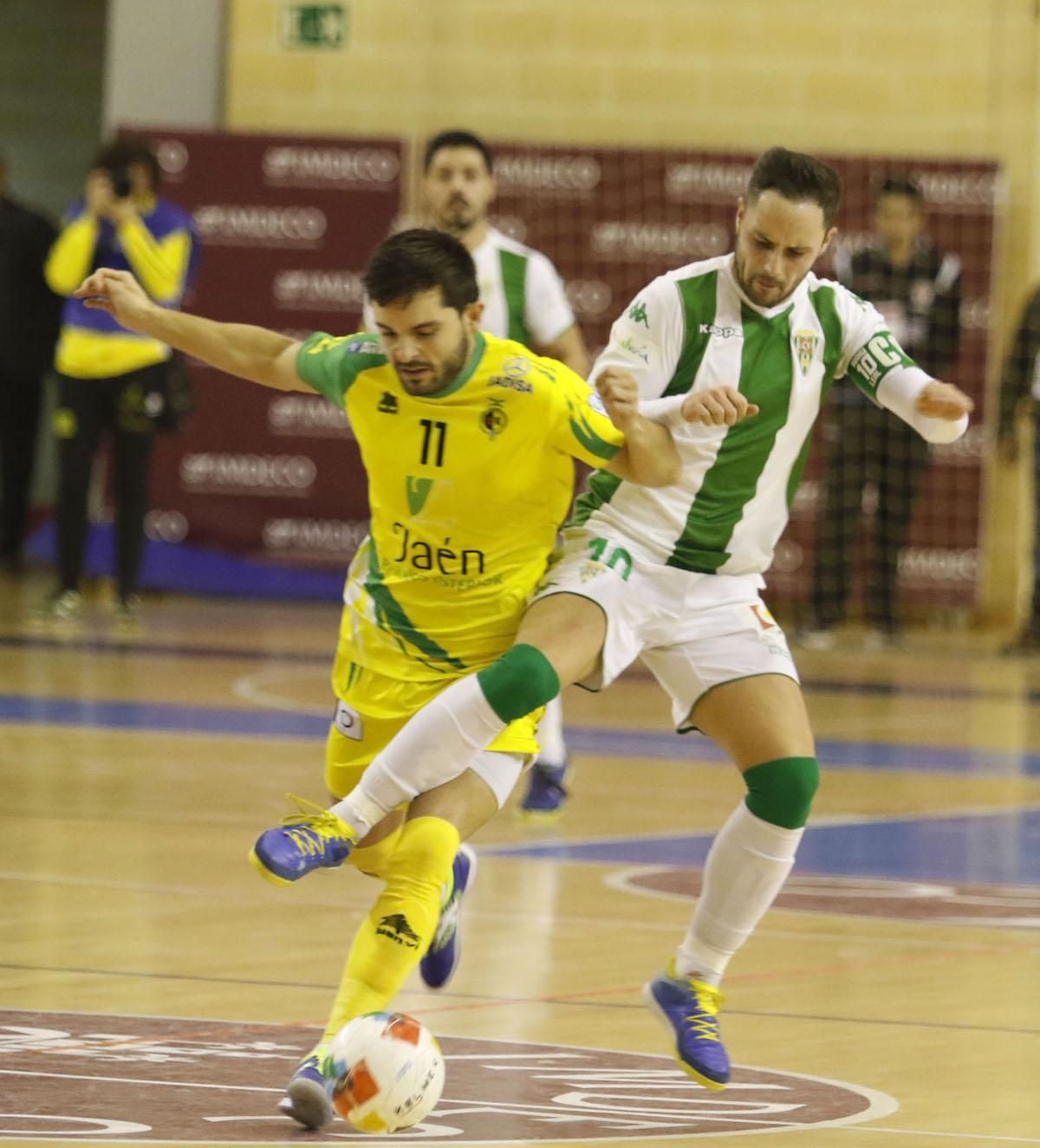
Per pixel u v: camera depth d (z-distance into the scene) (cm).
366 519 3341
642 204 3312
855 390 2967
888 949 1100
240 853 1312
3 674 2217
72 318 2633
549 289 1416
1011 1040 893
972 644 3145
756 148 3375
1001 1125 749
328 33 3428
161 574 3353
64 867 1236
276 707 2081
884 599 3030
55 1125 700
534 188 3325
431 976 896
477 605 854
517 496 843
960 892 1287
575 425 829
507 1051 848
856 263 2970
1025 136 3309
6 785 1532
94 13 4328
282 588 3353
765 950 1087
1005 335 3309
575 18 3403
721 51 3378
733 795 1669
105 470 3381
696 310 875
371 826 787
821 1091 795
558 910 1170
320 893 1202
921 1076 823
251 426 3347
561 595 848
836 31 3350
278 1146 691
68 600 2742
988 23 3316
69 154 4356
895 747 1998
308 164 3338
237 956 1012
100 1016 874
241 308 3350
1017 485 3297
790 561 3244
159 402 2655
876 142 3350
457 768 790
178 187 3347
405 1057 717
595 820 1527
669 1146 707
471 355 833
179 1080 773
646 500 875
